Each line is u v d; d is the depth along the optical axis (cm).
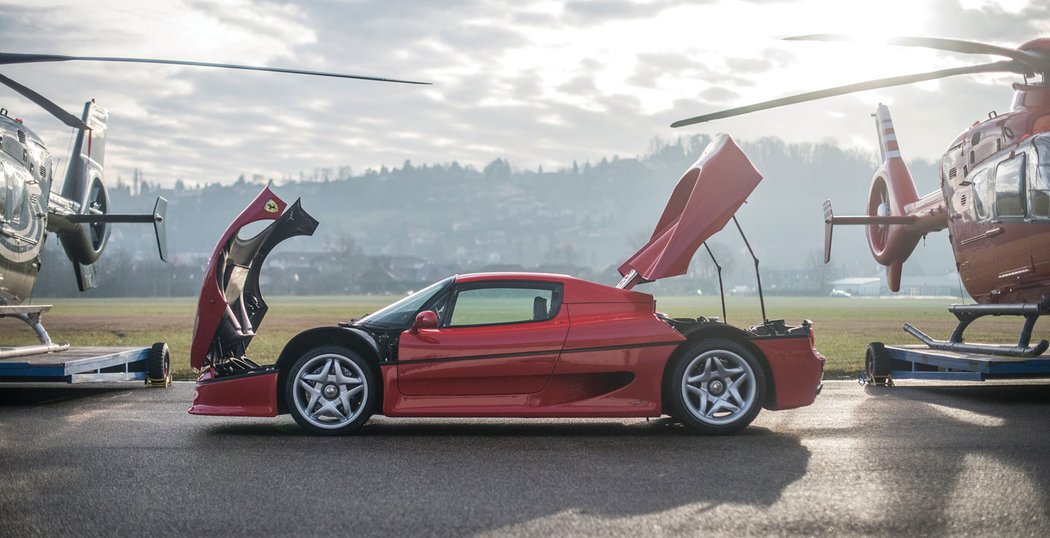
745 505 482
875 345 1195
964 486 525
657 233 899
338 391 751
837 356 1750
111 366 1084
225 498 504
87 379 1011
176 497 506
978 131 1162
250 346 2059
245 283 888
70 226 1407
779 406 757
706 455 640
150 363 1200
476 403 738
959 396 1048
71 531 434
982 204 1127
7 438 728
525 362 735
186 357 1769
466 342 739
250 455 646
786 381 759
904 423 803
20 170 1177
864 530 429
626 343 743
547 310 757
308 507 482
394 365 737
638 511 470
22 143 1191
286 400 750
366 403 743
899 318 5084
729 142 841
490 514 466
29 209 1209
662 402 752
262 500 499
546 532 430
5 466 600
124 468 593
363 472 580
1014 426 779
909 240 1525
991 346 1075
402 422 838
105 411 920
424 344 739
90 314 5897
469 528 438
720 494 509
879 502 486
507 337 741
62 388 1203
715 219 814
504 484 541
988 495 501
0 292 1151
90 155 1528
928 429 763
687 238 812
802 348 766
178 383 1282
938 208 1358
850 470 577
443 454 650
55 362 963
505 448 677
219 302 796
